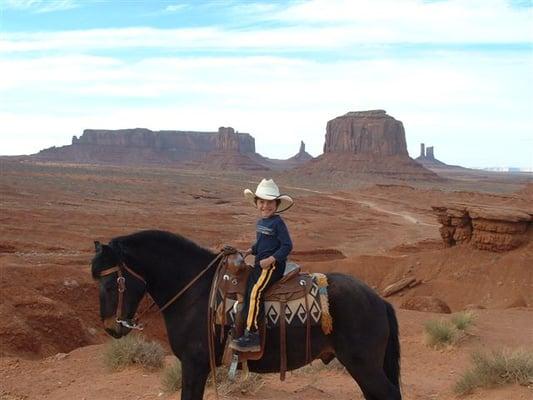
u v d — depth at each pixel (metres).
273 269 6.54
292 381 10.71
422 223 80.38
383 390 6.53
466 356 12.89
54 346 16.44
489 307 32.34
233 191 122.69
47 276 20.12
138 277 6.85
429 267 37.62
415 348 13.75
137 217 58.97
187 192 107.69
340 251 49.47
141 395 9.59
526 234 35.75
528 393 9.15
